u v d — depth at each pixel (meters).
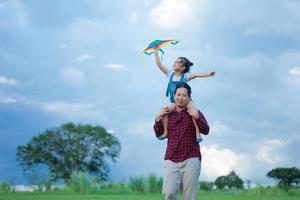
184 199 6.52
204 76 8.38
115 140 70.31
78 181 25.05
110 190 25.61
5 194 20.66
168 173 6.43
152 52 8.55
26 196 19.06
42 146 67.69
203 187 28.48
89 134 69.25
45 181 25.23
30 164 66.69
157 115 6.55
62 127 69.00
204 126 6.43
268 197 21.98
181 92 6.55
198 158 6.50
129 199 18.44
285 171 34.91
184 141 6.47
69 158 67.88
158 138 6.67
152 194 22.86
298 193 25.81
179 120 6.52
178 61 8.55
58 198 18.30
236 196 22.16
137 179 26.20
